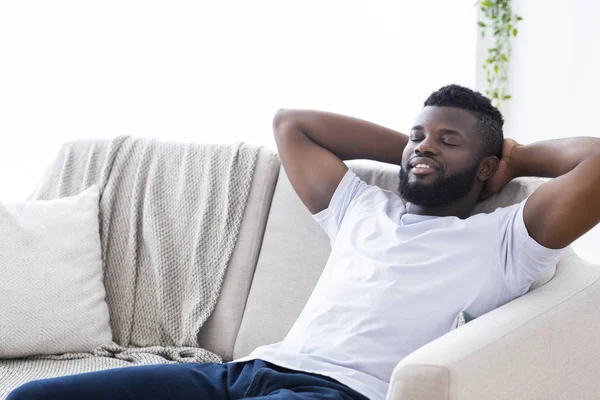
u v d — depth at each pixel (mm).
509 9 3393
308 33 3639
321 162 1981
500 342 1364
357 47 3648
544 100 3268
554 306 1558
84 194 2246
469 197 1820
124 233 2234
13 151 3404
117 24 3494
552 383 1502
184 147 2279
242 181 2164
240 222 2141
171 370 1600
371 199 1904
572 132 3137
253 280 2094
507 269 1643
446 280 1642
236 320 2080
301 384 1540
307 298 2006
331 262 1844
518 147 1812
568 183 1555
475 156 1782
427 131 1794
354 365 1608
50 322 2016
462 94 1812
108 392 1525
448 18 3529
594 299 1669
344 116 2039
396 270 1677
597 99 3012
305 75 3654
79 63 3461
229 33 3600
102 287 2168
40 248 2078
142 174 2266
